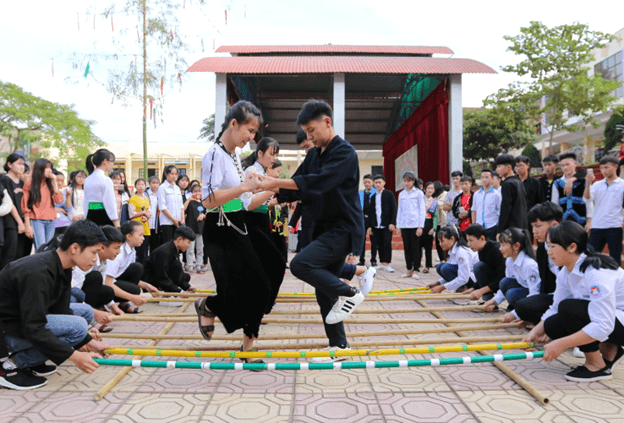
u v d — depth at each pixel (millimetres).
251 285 2736
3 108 20219
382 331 3484
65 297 2654
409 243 6906
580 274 2617
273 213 7066
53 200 5973
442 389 2527
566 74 18719
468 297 4754
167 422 2102
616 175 5238
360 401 2359
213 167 2654
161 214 6809
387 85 16438
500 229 5027
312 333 3699
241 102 2752
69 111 22109
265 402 2344
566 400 2361
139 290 4395
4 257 5332
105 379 2678
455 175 7926
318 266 2699
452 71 11180
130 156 30875
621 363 2977
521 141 24984
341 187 2758
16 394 2439
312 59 12633
